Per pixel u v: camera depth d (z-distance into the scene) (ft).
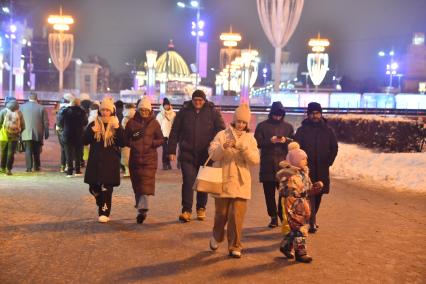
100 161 31.42
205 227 30.76
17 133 53.21
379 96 149.18
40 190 43.37
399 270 23.16
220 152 24.63
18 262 23.21
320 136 30.27
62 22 180.24
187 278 21.39
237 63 190.08
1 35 185.98
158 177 53.16
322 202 40.01
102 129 31.27
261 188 47.60
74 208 35.91
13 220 31.73
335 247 26.91
